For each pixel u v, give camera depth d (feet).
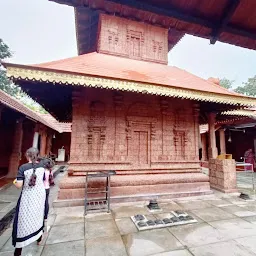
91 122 20.44
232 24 6.36
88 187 18.94
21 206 9.68
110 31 27.35
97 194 19.10
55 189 26.63
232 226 13.70
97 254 10.20
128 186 20.25
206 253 10.25
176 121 23.71
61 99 23.62
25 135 48.47
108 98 21.42
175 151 23.31
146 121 22.45
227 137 57.31
